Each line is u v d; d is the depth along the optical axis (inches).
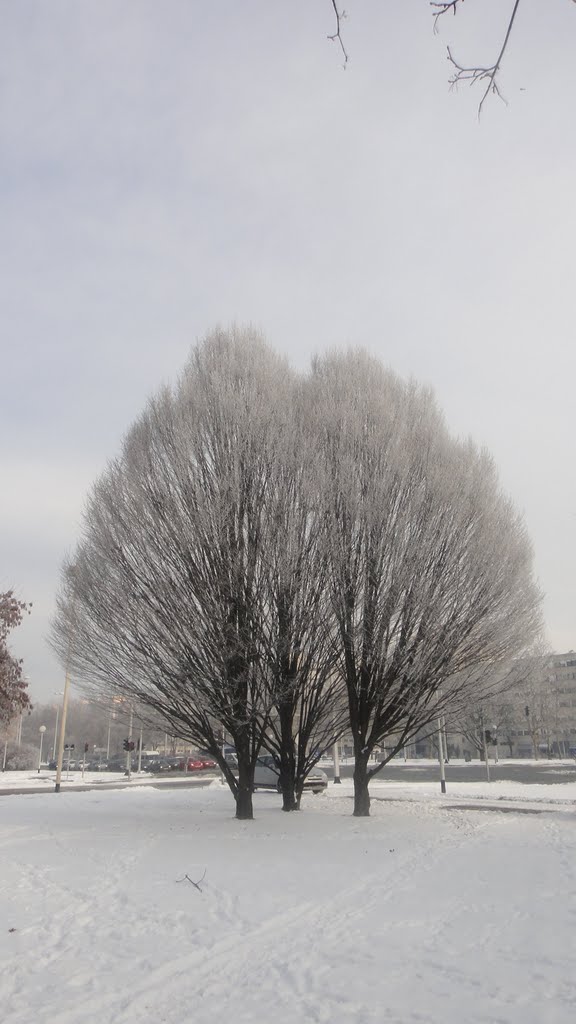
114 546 726.5
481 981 261.6
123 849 567.8
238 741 760.3
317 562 724.0
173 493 722.8
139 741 2454.5
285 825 708.7
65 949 310.0
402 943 311.3
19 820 780.6
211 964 289.4
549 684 2967.5
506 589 738.8
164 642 700.0
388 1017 232.5
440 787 1369.3
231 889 420.2
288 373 832.9
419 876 453.7
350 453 735.1
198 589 698.8
